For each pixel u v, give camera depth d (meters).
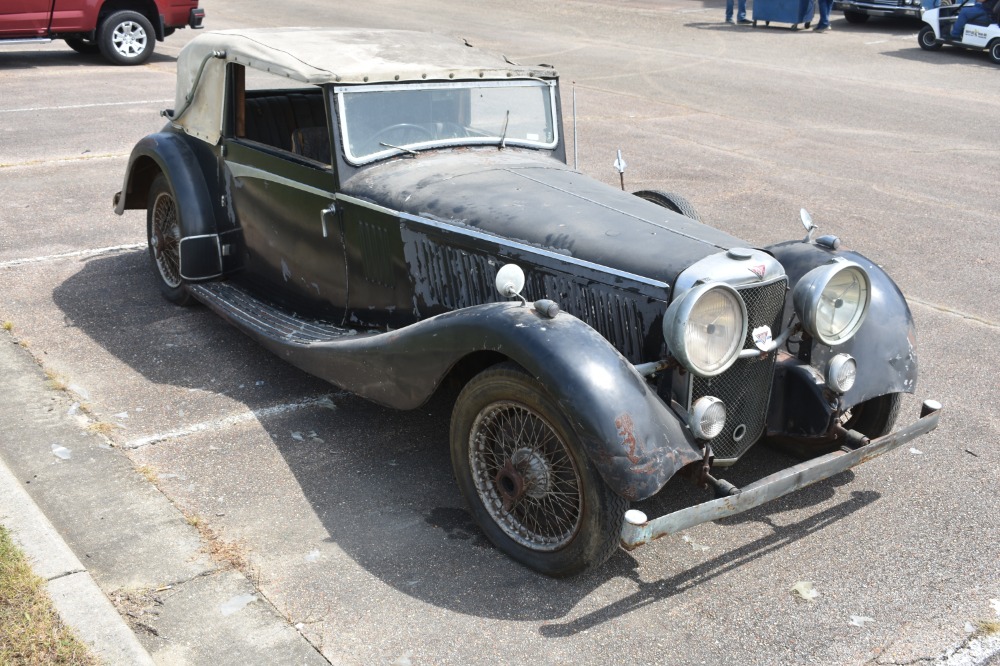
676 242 3.98
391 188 4.63
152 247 6.38
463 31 20.98
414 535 3.99
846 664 3.32
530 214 4.26
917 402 5.38
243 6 23.72
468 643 3.36
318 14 22.62
